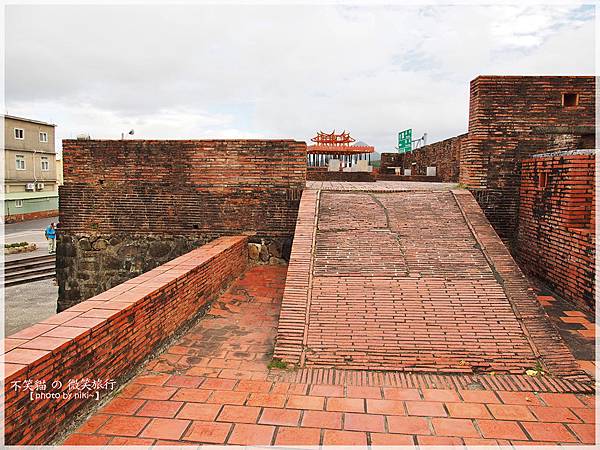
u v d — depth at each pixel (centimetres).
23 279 1590
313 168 2133
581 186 593
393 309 484
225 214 841
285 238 833
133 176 845
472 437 311
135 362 398
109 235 854
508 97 809
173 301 474
